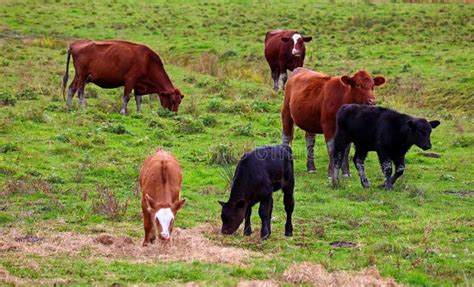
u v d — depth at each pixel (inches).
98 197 595.5
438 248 488.4
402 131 655.1
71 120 854.5
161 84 933.8
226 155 741.3
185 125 853.2
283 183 513.0
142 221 546.9
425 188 671.8
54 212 558.6
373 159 792.9
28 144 754.2
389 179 666.2
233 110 968.3
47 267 419.8
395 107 1048.8
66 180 652.1
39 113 852.0
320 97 701.9
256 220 566.6
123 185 650.2
